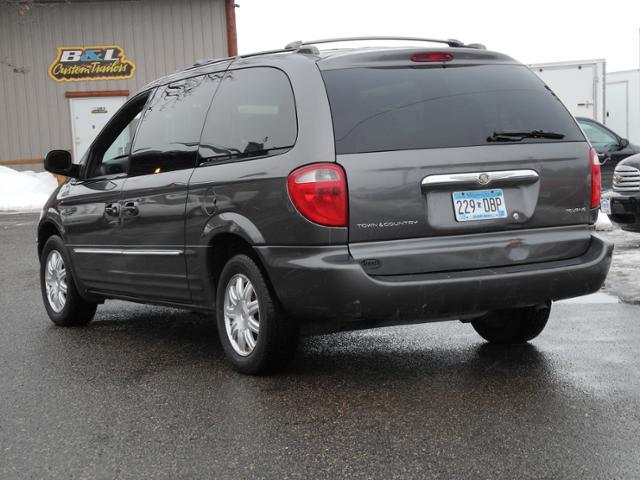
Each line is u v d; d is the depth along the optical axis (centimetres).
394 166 459
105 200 633
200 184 532
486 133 482
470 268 470
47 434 421
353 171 454
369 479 348
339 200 451
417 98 479
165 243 569
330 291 451
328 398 467
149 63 2742
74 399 483
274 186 473
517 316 568
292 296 470
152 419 440
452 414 431
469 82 495
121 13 2727
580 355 550
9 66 2716
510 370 516
